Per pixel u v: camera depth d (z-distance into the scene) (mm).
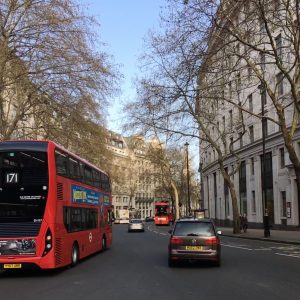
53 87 28203
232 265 17047
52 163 15250
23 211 14883
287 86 40562
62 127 30547
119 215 114375
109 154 39688
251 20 25438
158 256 21594
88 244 20391
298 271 15141
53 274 15422
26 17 27266
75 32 27859
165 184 100375
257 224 49812
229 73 27922
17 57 27406
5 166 15109
